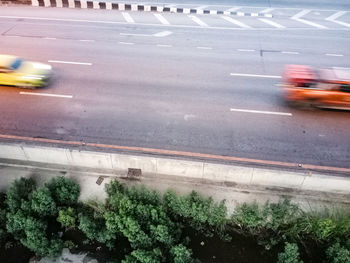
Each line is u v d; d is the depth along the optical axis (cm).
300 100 1288
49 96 1359
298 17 2302
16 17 2144
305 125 1213
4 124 1196
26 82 1376
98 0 2477
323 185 909
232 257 798
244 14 2323
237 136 1162
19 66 1404
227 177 952
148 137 1155
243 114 1272
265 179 931
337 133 1175
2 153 1008
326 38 1948
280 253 728
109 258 797
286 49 1803
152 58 1680
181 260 697
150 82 1472
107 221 776
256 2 2586
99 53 1716
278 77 1520
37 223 774
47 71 1437
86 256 802
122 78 1498
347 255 702
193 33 1994
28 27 1997
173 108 1304
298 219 806
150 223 777
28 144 1088
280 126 1209
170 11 2348
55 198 856
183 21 2188
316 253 792
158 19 2206
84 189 940
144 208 778
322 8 2477
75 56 1677
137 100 1348
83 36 1906
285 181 925
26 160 1021
